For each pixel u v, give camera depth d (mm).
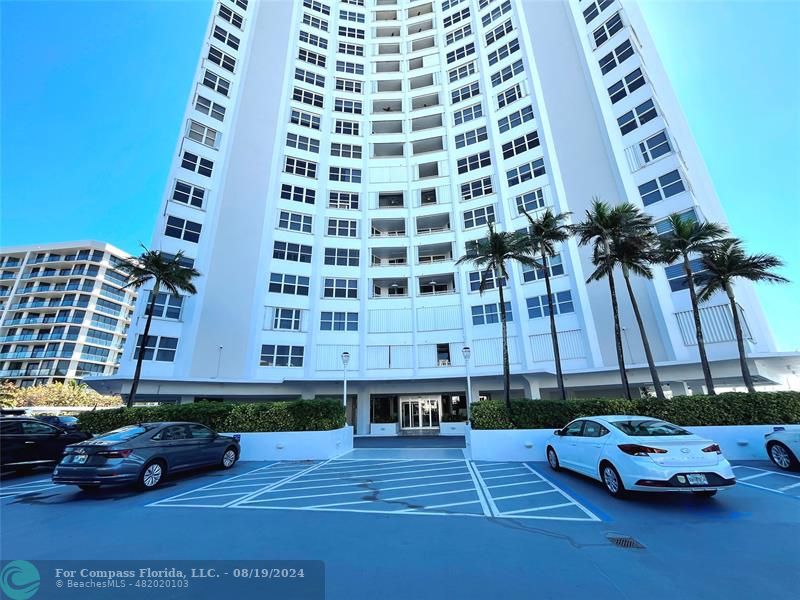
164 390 20391
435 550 4531
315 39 32500
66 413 35344
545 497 7012
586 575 3758
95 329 58531
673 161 20031
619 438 6789
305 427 13273
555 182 23766
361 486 8398
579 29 25562
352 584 3664
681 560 4082
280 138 27750
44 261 59562
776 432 9172
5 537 5176
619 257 14859
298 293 24953
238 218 24500
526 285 23094
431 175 30406
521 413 12336
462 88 30469
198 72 25703
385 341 24656
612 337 19984
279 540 4961
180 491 8039
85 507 6770
